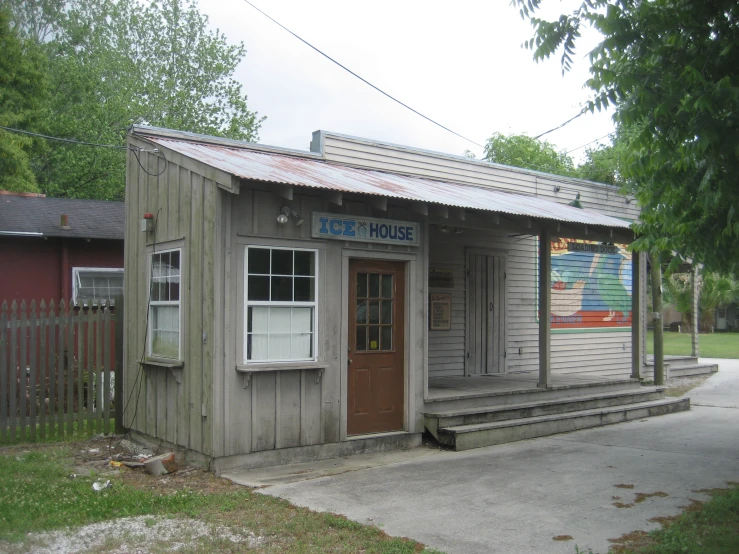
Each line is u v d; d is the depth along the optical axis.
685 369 18.84
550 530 6.06
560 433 10.83
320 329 8.61
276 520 6.18
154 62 33.34
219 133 32.06
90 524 6.07
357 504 6.74
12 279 13.98
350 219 8.88
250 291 8.12
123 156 27.33
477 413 10.02
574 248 16.14
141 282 9.51
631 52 7.09
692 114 6.41
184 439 8.36
